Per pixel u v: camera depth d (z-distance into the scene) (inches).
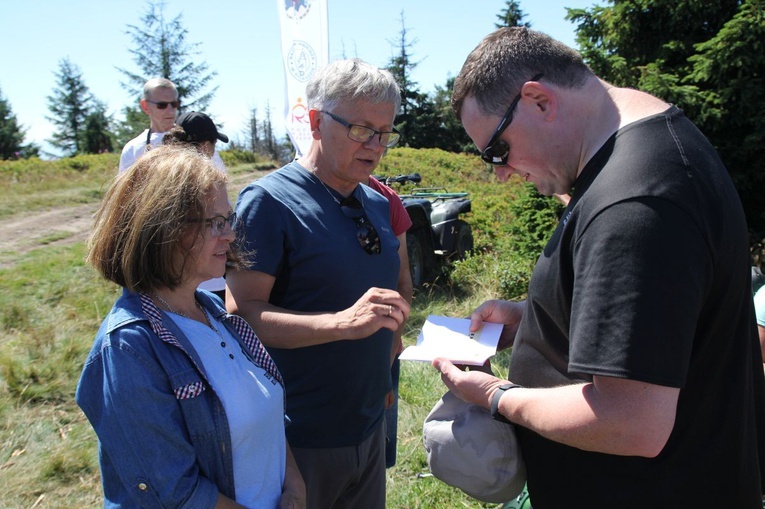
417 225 270.4
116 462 50.3
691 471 53.1
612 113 53.9
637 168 47.3
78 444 136.6
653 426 45.1
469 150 1585.9
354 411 79.7
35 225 441.7
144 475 49.8
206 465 53.1
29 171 768.9
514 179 700.0
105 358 50.3
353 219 79.7
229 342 59.5
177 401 51.4
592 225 47.9
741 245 51.1
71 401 159.0
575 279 49.2
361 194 86.0
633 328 44.0
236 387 55.7
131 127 1612.9
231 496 54.4
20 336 194.4
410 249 259.1
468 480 65.8
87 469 129.5
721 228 47.9
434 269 275.7
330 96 74.9
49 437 140.9
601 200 47.8
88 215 488.4
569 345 53.1
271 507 59.5
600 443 47.8
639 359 43.7
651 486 53.9
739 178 279.3
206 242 54.5
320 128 77.4
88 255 54.8
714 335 51.7
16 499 118.3
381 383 83.4
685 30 303.0
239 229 73.5
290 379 78.3
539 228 281.4
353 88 73.5
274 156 1894.7
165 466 49.9
